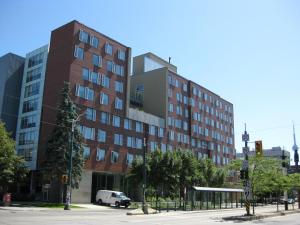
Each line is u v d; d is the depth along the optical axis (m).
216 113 97.44
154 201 50.56
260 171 37.34
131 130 66.88
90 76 60.44
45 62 62.31
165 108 76.50
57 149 46.50
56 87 58.66
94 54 61.84
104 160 60.25
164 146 74.31
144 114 70.69
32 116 61.53
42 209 37.31
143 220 26.08
